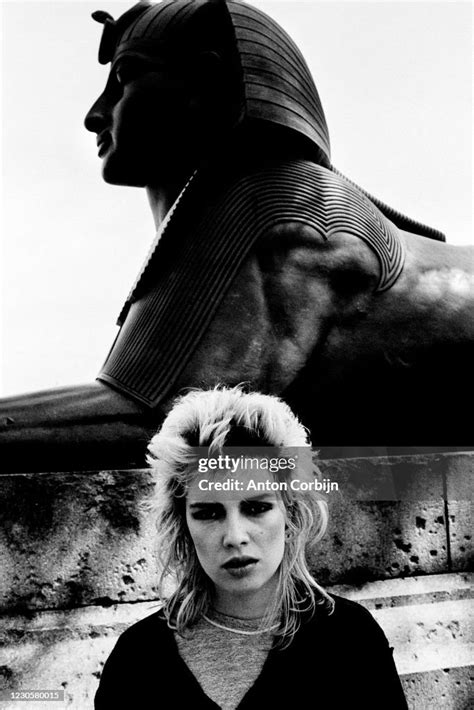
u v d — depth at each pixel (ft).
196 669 5.59
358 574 10.52
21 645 9.29
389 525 10.78
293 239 12.01
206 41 13.75
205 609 5.80
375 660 5.54
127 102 13.61
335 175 13.21
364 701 5.39
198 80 13.57
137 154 13.70
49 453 10.66
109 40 14.65
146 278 12.54
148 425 11.10
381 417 12.46
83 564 9.70
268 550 5.56
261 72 13.11
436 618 10.53
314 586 6.23
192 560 5.90
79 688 9.18
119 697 5.60
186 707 5.43
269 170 12.67
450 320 12.92
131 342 11.91
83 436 10.81
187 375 11.15
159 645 5.69
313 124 13.55
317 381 11.91
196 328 11.44
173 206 12.75
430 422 12.75
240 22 13.42
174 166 13.74
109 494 9.91
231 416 5.69
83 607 9.61
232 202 12.30
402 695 5.57
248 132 12.83
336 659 5.48
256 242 11.89
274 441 5.71
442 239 15.90
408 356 12.50
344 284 12.23
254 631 5.65
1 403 10.89
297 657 5.48
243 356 11.26
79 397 11.18
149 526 9.93
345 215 12.55
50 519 9.71
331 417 12.13
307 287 11.86
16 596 9.50
